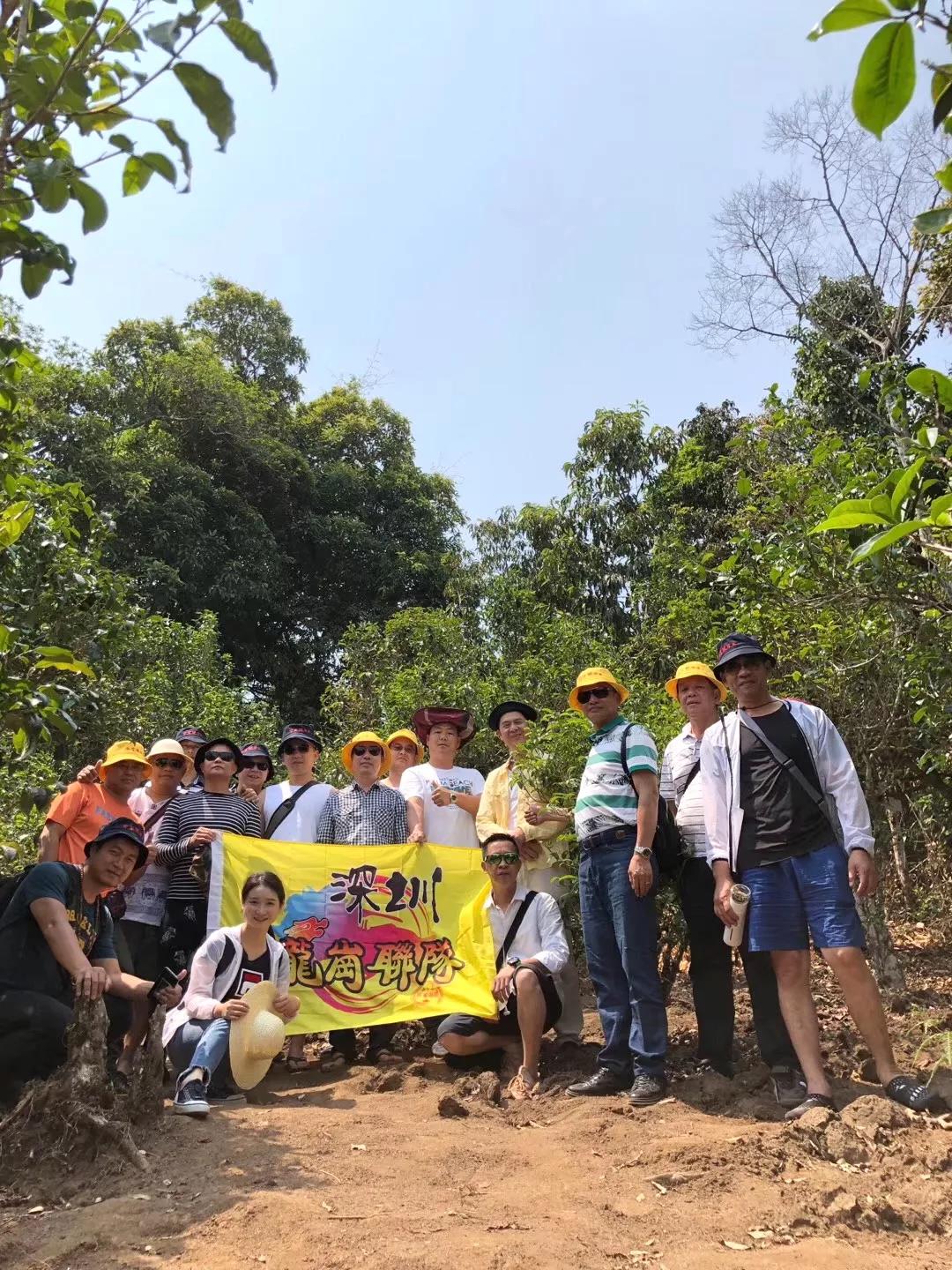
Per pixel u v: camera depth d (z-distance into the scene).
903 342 13.70
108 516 8.51
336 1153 3.87
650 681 10.86
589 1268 2.83
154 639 12.38
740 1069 5.04
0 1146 3.70
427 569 24.36
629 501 16.83
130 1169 3.63
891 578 4.77
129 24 2.76
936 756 6.23
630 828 4.84
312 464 26.02
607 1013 4.84
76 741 8.99
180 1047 4.75
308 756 6.55
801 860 4.44
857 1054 5.01
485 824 6.11
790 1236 3.05
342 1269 2.82
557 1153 3.83
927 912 8.35
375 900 5.98
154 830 5.96
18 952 4.36
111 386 21.34
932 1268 2.85
